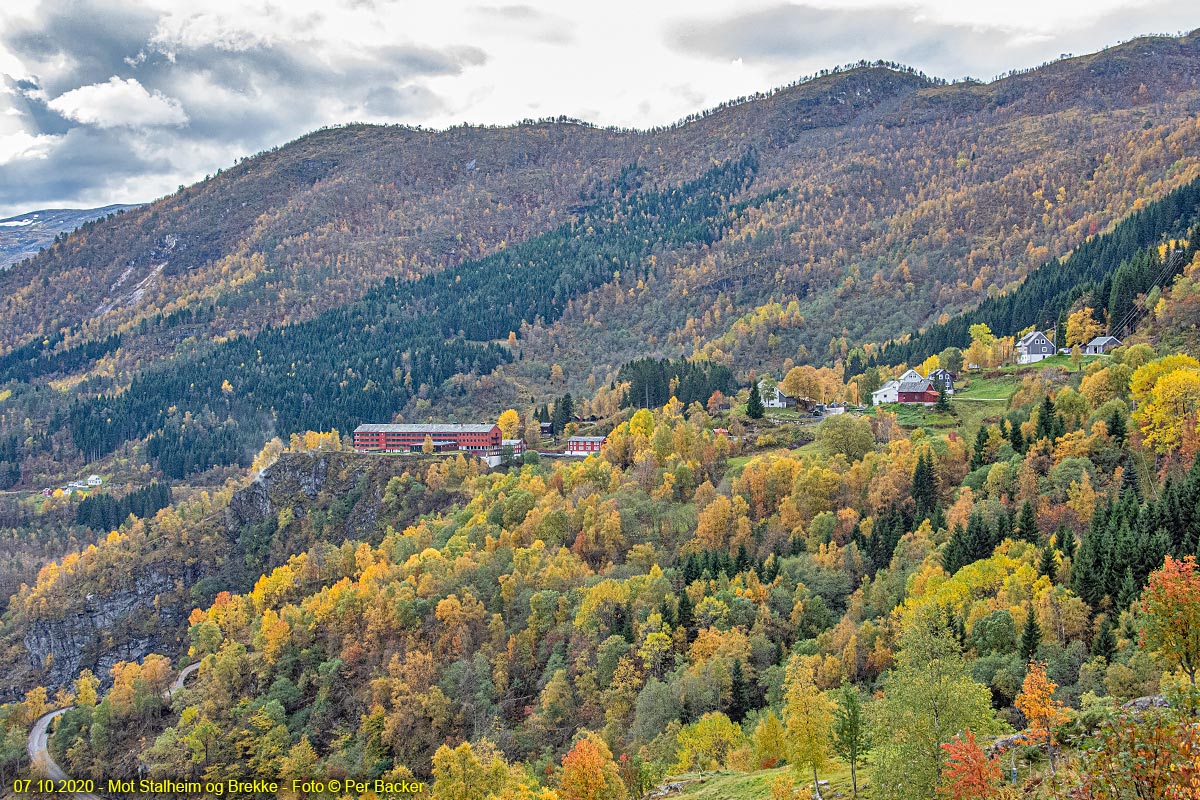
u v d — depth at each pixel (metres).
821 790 85.00
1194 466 128.75
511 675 161.00
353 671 177.25
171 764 167.25
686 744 111.62
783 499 182.75
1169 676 75.12
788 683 117.38
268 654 188.75
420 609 179.38
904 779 64.38
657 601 154.88
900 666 78.12
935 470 178.25
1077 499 143.12
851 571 153.25
